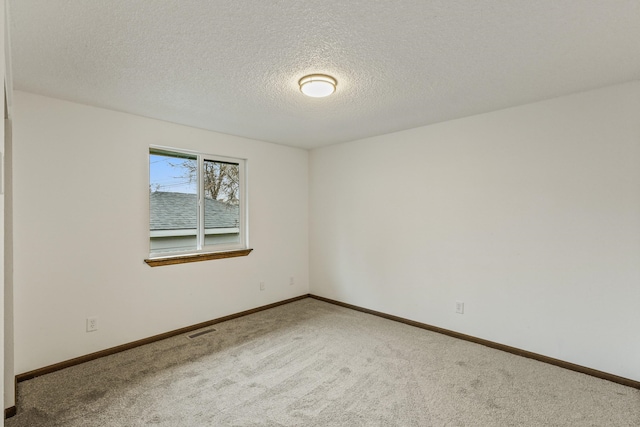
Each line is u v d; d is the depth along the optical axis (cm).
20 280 237
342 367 254
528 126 272
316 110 285
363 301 399
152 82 225
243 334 322
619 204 233
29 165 241
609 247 237
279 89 238
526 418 194
